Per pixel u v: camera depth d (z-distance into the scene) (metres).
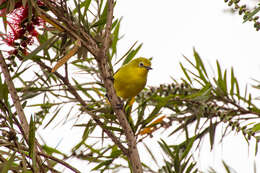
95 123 6.15
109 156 6.31
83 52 5.92
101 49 5.91
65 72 6.63
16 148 5.34
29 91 6.08
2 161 5.46
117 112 6.15
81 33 5.97
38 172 5.43
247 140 6.26
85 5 6.15
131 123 6.32
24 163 5.11
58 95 6.86
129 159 6.16
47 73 6.66
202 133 6.82
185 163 6.41
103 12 6.55
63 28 5.64
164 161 6.70
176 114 6.88
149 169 7.04
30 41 6.17
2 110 5.56
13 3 5.51
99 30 6.34
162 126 6.76
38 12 5.45
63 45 6.04
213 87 7.20
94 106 7.15
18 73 6.06
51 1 5.91
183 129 6.83
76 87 7.11
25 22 5.98
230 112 6.80
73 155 6.55
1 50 6.06
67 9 5.90
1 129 5.30
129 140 6.12
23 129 5.64
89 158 6.56
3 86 5.75
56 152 6.65
